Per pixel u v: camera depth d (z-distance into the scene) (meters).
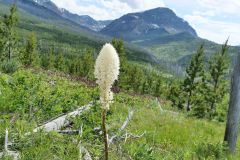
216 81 50.34
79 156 6.62
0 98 9.23
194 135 13.66
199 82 58.59
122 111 15.41
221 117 41.31
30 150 6.36
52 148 6.88
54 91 12.21
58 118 9.33
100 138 8.78
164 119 16.33
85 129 8.67
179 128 14.38
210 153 10.59
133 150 8.30
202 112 45.19
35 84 12.23
